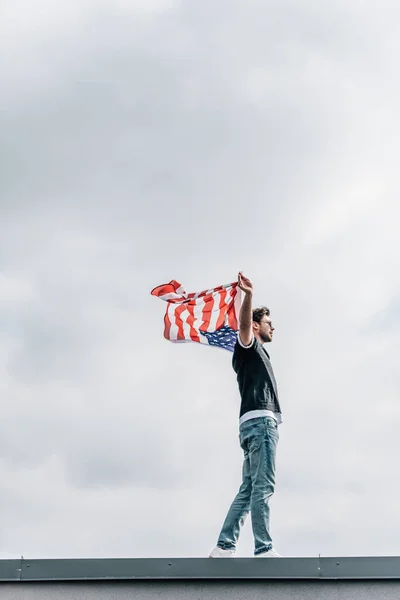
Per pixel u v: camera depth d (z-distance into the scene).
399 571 8.62
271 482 9.55
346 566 8.67
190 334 11.08
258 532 9.38
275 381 10.07
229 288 11.14
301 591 8.64
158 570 8.73
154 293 11.24
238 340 10.03
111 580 8.74
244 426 9.78
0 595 8.71
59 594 8.72
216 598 8.65
